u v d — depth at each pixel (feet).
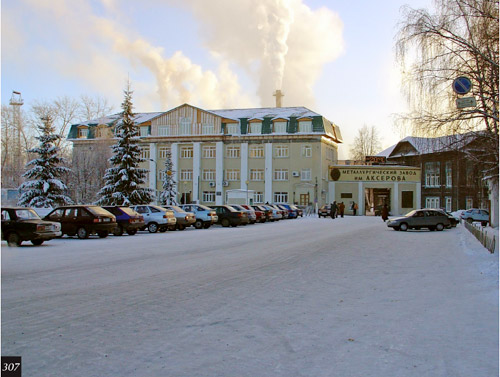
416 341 21.49
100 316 25.20
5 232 62.28
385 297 31.19
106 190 138.21
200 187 229.04
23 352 19.49
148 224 94.73
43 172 132.36
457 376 17.31
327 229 105.40
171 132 232.53
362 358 19.15
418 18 50.31
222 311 26.71
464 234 90.38
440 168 217.56
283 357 19.21
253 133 224.74
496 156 49.52
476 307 28.37
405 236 86.53
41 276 37.35
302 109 234.38
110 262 45.93
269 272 40.81
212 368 17.89
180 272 40.14
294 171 220.43
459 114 48.96
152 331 22.58
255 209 145.28
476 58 47.62
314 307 28.07
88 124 228.02
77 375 17.11
